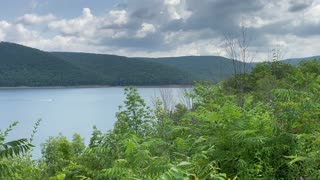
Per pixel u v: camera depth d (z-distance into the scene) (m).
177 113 9.05
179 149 5.55
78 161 5.93
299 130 5.61
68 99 130.62
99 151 5.72
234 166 5.08
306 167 4.71
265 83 12.60
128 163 4.24
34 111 71.00
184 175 3.37
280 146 5.10
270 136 5.25
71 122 30.94
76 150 7.15
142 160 4.09
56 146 6.85
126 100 8.00
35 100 130.62
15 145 4.47
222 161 5.11
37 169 5.73
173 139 6.55
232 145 5.26
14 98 145.38
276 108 6.14
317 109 5.62
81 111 62.62
